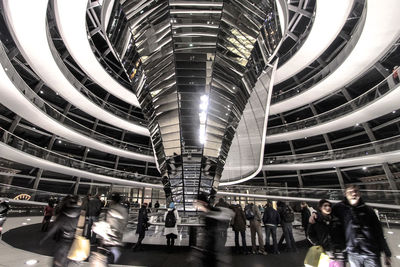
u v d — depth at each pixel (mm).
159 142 9391
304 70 26031
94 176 24594
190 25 7719
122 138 33531
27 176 23594
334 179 26562
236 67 8453
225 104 8711
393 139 17281
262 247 6543
